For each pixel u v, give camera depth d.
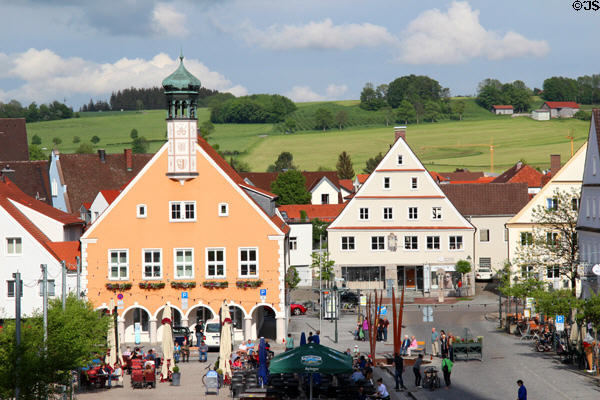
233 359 59.50
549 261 86.94
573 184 99.56
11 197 83.31
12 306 73.69
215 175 73.44
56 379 45.47
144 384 54.59
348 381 51.28
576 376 55.22
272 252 73.19
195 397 51.41
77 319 50.75
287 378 52.97
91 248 73.44
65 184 139.12
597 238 79.31
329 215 150.50
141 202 73.62
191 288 73.19
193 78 73.25
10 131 161.50
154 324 73.25
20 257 73.50
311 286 114.38
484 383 53.94
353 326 82.25
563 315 61.00
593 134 81.31
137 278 73.38
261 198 79.25
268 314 89.12
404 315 88.75
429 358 64.69
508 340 72.31
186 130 73.44
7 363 41.88
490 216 113.88
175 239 73.38
